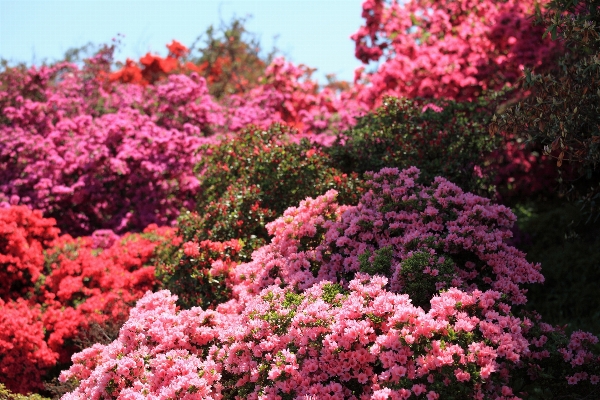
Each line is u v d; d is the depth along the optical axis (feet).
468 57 36.01
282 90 43.70
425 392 13.32
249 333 15.96
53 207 36.22
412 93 36.45
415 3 43.32
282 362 14.87
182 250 22.94
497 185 33.58
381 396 13.00
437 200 19.27
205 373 16.17
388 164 25.03
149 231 31.09
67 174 36.47
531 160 32.65
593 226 28.09
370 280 16.66
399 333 14.11
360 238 19.36
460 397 13.20
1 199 35.81
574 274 25.12
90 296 25.76
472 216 18.70
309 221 20.85
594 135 17.95
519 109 18.71
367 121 29.17
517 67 33.60
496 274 18.06
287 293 16.90
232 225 23.61
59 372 24.31
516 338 14.44
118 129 36.14
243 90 60.08
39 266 27.32
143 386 16.44
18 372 23.47
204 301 21.53
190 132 37.91
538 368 15.16
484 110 28.71
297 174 24.70
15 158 37.11
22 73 39.70
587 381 15.34
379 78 37.81
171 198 36.22
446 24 40.68
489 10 39.19
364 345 14.80
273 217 24.08
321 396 14.12
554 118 18.07
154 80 55.62
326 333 15.15
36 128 38.75
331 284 16.84
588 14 18.48
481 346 13.91
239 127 40.40
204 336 17.83
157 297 19.38
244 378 15.70
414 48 38.65
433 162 24.54
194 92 39.50
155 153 36.04
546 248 28.12
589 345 15.80
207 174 28.45
